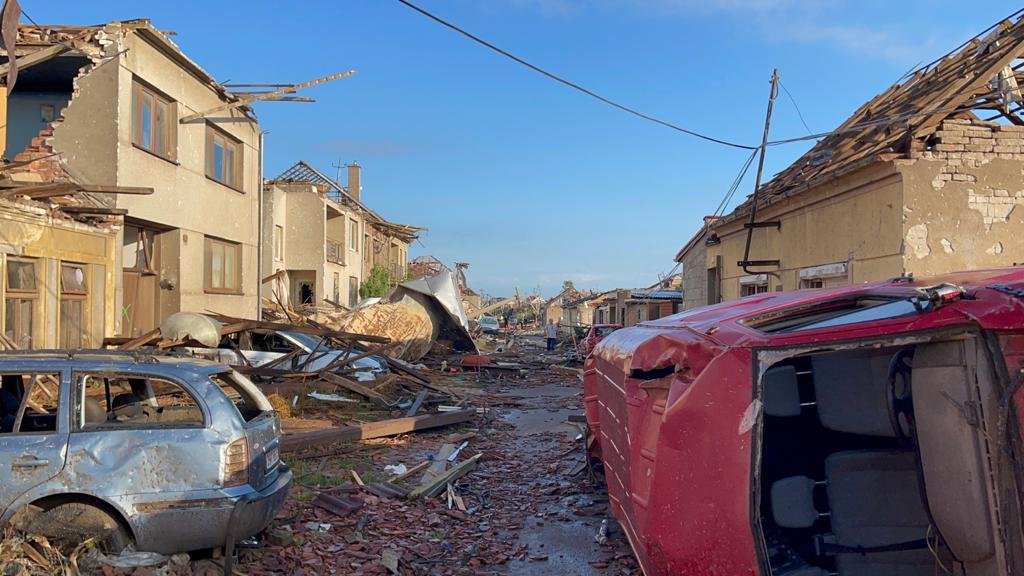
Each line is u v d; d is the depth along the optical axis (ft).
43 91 55.62
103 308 44.45
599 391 22.24
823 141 48.83
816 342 11.96
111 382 20.77
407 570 19.15
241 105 58.03
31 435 16.28
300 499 24.27
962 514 11.40
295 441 32.12
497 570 19.45
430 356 90.79
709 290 63.82
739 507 11.72
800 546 13.89
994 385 10.86
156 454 16.51
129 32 47.32
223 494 16.70
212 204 61.21
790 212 44.06
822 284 40.37
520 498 26.84
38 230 37.76
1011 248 32.32
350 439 34.86
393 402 45.91
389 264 170.50
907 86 45.03
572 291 284.20
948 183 32.30
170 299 55.36
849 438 14.66
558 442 38.81
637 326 22.06
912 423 13.23
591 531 22.67
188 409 21.27
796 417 14.79
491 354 104.47
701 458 12.05
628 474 15.90
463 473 29.81
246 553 18.37
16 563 14.79
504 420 47.37
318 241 111.55
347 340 49.60
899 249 32.27
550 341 132.16
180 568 16.33
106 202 45.27
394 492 25.76
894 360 13.57
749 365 12.06
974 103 34.12
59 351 18.07
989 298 11.46
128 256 53.31
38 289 37.99
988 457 10.89
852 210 36.68
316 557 19.19
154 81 50.72
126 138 47.19
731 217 52.39
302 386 43.75
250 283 70.23
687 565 12.12
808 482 14.24
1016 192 32.53
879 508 14.02
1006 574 10.51
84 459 16.17
